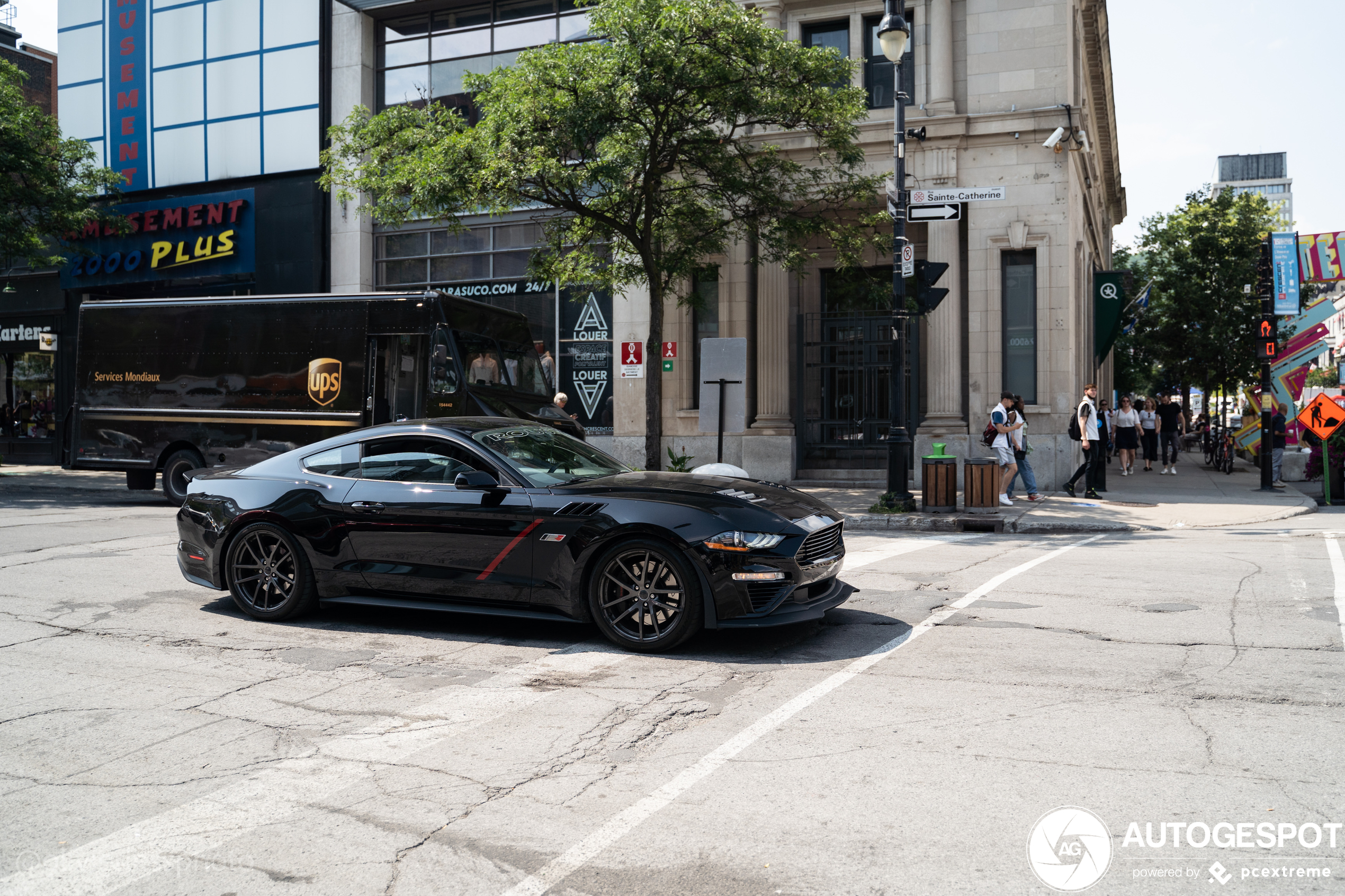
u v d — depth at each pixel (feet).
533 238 71.82
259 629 22.77
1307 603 24.53
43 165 68.54
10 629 22.72
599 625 20.63
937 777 13.05
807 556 20.36
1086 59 79.77
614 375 68.49
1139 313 114.62
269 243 78.64
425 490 22.22
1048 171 59.82
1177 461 100.89
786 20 65.72
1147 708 15.96
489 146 47.93
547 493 21.15
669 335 67.21
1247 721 15.20
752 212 55.21
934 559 33.53
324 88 77.05
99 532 40.29
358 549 22.50
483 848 11.15
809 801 12.34
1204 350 116.67
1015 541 39.65
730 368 48.93
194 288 82.38
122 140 83.92
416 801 12.55
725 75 47.03
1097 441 55.52
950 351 61.98
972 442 61.11
